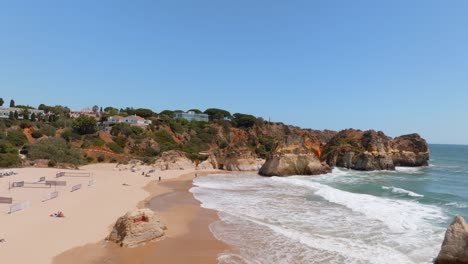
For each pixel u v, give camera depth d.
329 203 36.44
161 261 19.23
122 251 20.56
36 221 25.52
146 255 20.08
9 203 31.27
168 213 31.47
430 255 19.95
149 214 23.28
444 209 33.75
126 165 71.56
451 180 63.47
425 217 29.77
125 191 42.53
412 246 21.61
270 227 26.44
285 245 22.11
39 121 98.12
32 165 65.50
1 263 17.69
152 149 90.75
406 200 39.31
